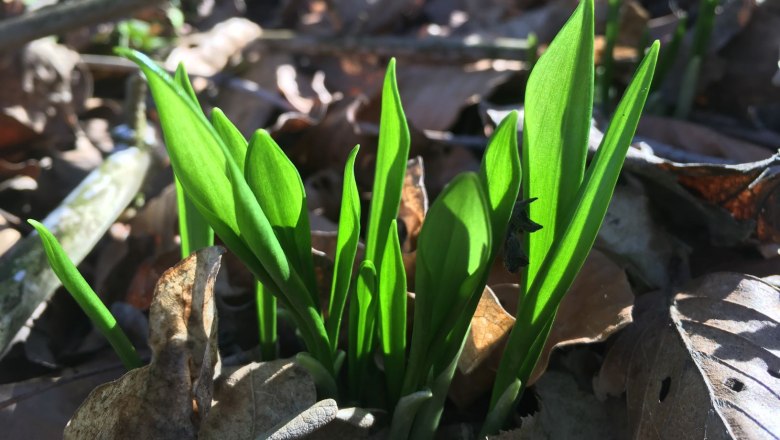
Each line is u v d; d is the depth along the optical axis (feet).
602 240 1.45
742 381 1.16
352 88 2.66
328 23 3.18
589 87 0.93
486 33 2.93
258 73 2.67
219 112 0.98
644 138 1.86
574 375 1.30
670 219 1.56
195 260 1.01
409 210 1.41
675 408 1.17
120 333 1.06
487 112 1.73
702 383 1.16
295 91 2.55
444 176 1.86
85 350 1.42
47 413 1.27
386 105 0.97
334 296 1.08
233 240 0.96
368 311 1.08
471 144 1.88
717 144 1.89
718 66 2.15
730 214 1.46
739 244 1.49
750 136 2.01
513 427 1.22
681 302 1.30
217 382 1.12
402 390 1.07
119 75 2.62
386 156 1.00
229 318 1.43
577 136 0.95
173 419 1.04
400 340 1.07
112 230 1.78
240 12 3.45
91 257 1.72
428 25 3.18
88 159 2.04
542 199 0.99
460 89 2.20
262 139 0.91
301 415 1.04
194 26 3.30
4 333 1.32
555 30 2.87
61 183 1.94
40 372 1.40
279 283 0.97
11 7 2.56
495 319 1.18
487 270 1.00
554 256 0.95
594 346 1.35
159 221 1.66
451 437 1.23
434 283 0.93
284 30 3.28
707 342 1.22
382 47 2.66
